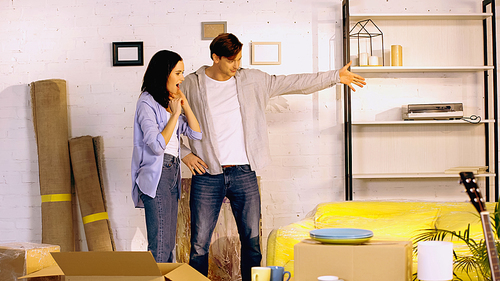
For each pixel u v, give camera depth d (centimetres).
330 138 336
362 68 317
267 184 337
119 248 335
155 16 337
